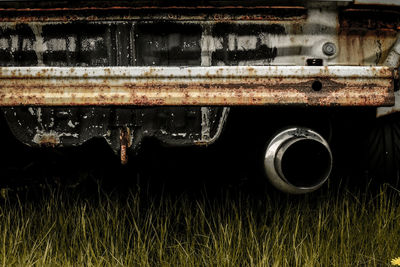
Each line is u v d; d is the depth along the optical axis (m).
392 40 2.50
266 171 2.30
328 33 2.43
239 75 2.19
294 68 2.20
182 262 2.44
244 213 3.00
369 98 2.24
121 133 2.41
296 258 2.40
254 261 2.51
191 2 2.32
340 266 2.48
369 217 2.80
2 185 3.16
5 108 2.44
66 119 2.43
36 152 2.97
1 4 2.34
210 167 3.26
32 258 2.45
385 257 2.55
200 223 2.84
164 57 2.42
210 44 2.41
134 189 3.29
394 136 2.85
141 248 2.53
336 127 2.88
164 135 2.42
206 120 2.43
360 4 2.39
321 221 2.80
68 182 3.29
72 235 2.70
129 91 2.18
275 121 2.62
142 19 2.36
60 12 2.36
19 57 2.43
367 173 2.98
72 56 2.43
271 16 2.39
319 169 2.26
